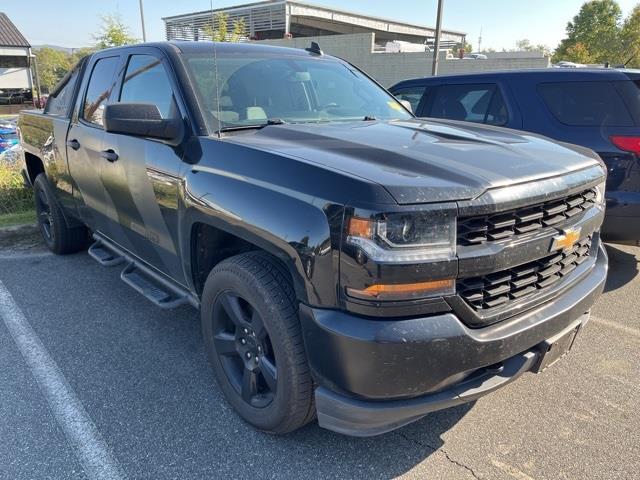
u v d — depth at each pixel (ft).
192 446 8.27
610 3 147.43
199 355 10.99
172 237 9.60
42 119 15.87
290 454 8.11
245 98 10.06
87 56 14.30
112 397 9.52
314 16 111.75
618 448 8.30
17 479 7.55
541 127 15.98
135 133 8.78
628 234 14.24
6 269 15.92
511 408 9.31
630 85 14.74
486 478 7.66
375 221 5.99
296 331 7.30
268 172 7.37
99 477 7.62
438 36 52.90
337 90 11.75
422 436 8.57
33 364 10.59
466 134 9.21
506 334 6.79
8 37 106.01
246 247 9.21
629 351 11.37
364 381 6.36
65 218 16.07
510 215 6.81
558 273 7.87
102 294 14.05
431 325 6.24
